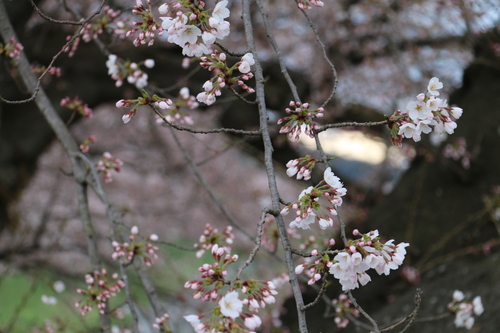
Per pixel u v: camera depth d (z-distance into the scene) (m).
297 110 1.82
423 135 4.74
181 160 9.64
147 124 9.08
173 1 1.72
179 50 6.21
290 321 4.45
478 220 4.28
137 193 9.92
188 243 10.58
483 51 4.95
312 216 1.65
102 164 3.04
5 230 6.93
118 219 2.81
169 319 2.73
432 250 4.25
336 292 4.30
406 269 4.25
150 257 2.65
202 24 1.71
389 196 4.89
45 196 9.05
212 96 1.76
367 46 7.59
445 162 4.48
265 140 1.85
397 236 4.54
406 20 7.36
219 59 1.77
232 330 1.38
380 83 8.04
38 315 7.07
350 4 7.48
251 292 1.51
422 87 7.34
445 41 7.03
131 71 3.18
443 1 5.43
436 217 4.45
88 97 6.30
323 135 7.17
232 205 9.64
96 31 3.15
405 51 7.55
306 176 1.77
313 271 1.62
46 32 6.09
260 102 1.90
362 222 4.96
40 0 5.57
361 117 7.40
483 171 4.43
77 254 7.45
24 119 6.17
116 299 6.55
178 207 9.92
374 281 4.30
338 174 7.32
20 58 3.11
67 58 6.14
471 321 2.79
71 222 8.41
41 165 9.04
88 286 2.61
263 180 10.82
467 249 4.12
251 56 1.76
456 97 5.22
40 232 6.57
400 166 7.88
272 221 3.29
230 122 6.51
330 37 7.82
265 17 2.30
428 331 3.56
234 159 10.05
